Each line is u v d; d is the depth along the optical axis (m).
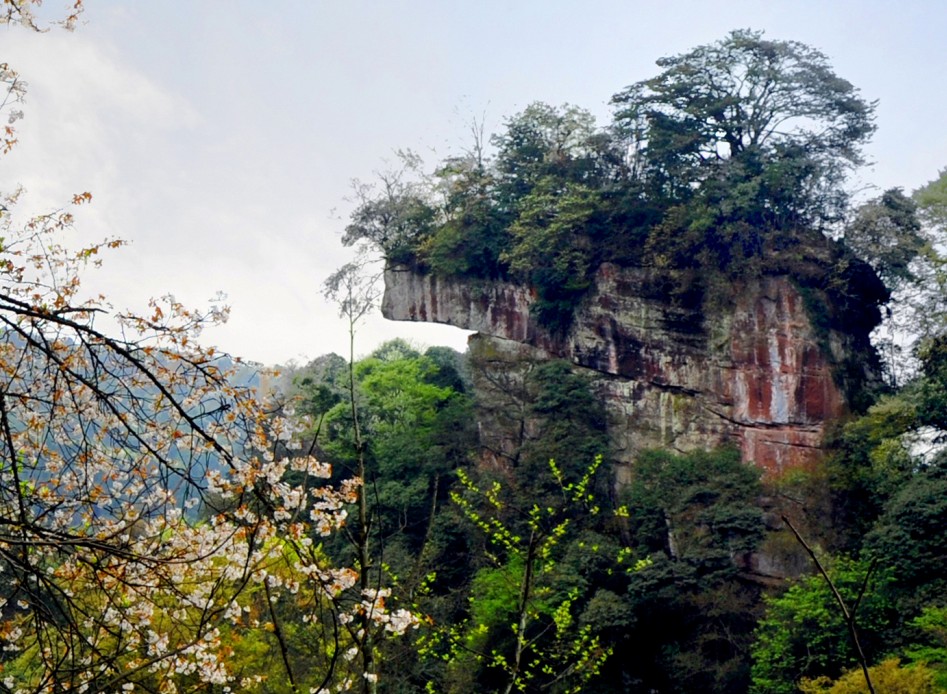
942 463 40.19
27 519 6.91
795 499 49.88
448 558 48.12
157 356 8.29
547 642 36.38
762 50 59.56
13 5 8.60
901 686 28.17
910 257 55.06
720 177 59.34
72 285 8.90
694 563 45.19
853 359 56.53
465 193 73.50
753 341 57.06
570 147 71.44
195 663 9.21
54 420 8.65
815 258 57.06
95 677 7.50
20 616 9.12
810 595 37.69
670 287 60.69
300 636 18.00
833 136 59.72
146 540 8.45
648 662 44.34
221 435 8.77
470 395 74.81
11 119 9.09
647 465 54.09
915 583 37.00
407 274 75.06
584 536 48.56
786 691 36.41
